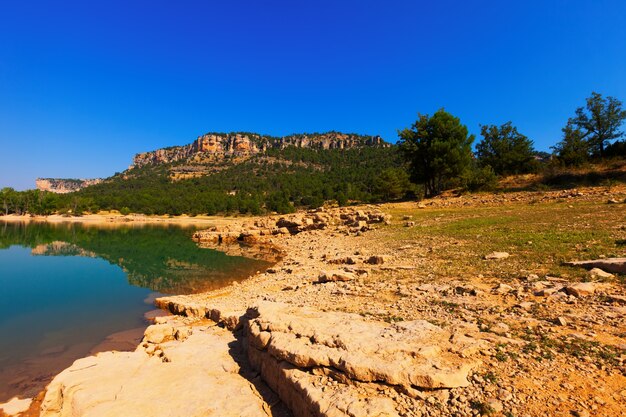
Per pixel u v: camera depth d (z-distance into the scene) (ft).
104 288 74.18
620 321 24.89
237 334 35.81
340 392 20.11
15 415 27.27
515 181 161.89
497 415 16.71
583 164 150.71
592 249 44.60
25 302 63.26
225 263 104.37
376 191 227.61
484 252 52.31
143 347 36.86
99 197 476.95
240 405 22.85
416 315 31.14
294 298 44.83
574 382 18.44
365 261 60.75
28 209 415.23
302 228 157.48
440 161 157.79
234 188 641.40
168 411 22.22
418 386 19.40
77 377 26.94
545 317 27.12
